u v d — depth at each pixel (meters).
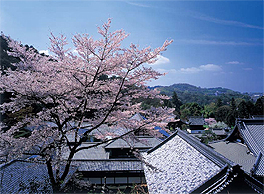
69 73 7.27
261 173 11.35
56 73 7.42
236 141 17.06
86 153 17.20
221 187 6.80
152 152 12.40
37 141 7.07
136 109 8.31
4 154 6.60
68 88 7.35
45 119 8.08
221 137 39.56
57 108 7.66
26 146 6.84
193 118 49.06
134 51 6.54
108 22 6.40
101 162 15.02
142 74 7.13
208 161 8.28
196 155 9.18
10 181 8.22
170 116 8.05
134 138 7.95
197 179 7.61
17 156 6.86
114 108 7.88
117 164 14.80
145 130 8.04
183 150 10.30
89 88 7.27
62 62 6.97
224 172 7.20
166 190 7.76
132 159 15.43
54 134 7.13
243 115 49.22
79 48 6.97
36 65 7.00
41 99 7.51
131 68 6.96
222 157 7.61
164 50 6.55
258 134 15.21
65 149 7.75
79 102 8.34
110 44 6.84
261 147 14.12
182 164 9.09
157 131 8.19
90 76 7.74
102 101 8.17
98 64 6.66
